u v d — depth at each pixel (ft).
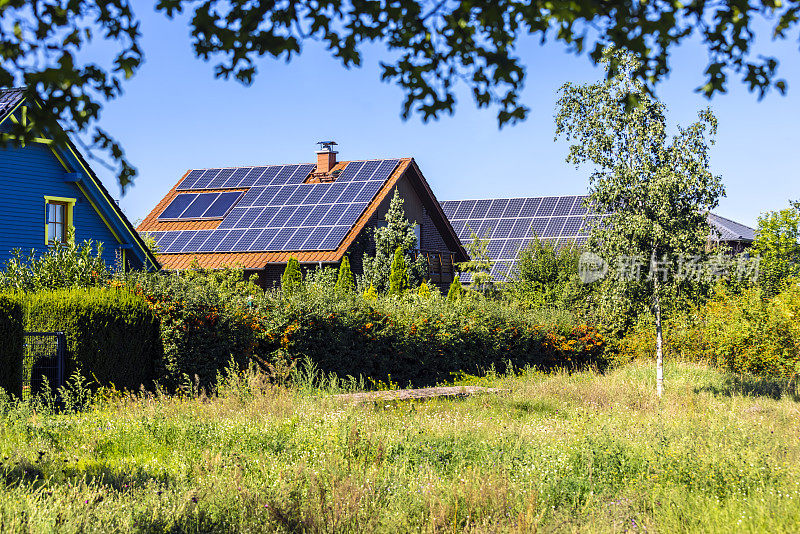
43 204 63.52
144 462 25.70
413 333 59.88
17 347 37.60
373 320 58.03
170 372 44.42
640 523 19.17
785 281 79.82
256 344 48.65
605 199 50.31
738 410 41.93
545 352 73.41
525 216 129.49
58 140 11.48
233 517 18.54
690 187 48.42
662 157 49.21
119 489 21.03
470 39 12.12
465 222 134.10
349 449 26.84
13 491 18.54
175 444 29.17
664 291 49.01
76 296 41.22
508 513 19.38
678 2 12.05
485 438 30.53
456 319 65.05
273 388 41.63
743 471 23.59
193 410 35.53
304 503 19.51
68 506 17.11
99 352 41.14
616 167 49.29
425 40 12.37
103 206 67.56
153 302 44.96
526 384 56.75
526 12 11.02
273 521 18.13
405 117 12.71
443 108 12.62
